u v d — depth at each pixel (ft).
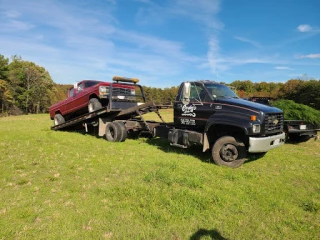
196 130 21.77
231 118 18.43
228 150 18.61
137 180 14.96
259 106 18.90
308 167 18.98
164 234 9.32
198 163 19.39
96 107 29.99
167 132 24.40
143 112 28.37
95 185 14.16
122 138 28.35
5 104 164.14
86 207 11.31
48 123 52.19
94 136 32.91
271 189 14.12
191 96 21.71
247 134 17.54
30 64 196.54
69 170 16.89
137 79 29.89
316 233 9.60
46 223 9.89
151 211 10.91
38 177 15.40
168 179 14.65
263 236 9.35
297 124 27.32
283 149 25.84
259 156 22.30
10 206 11.25
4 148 23.57
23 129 40.04
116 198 12.25
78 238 8.95
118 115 29.63
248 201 12.25
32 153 21.75
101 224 9.90
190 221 10.24
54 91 205.26
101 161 19.30
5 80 164.04
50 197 12.40
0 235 8.92
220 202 11.81
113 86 29.25
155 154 22.27
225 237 9.23
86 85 33.30
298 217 10.78
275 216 10.89
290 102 31.14
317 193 13.67
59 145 25.66
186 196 12.21
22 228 9.47
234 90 25.64
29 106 192.85
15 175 15.65
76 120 33.14
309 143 29.66
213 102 20.20
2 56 166.20
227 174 16.34
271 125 18.61
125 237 9.07
